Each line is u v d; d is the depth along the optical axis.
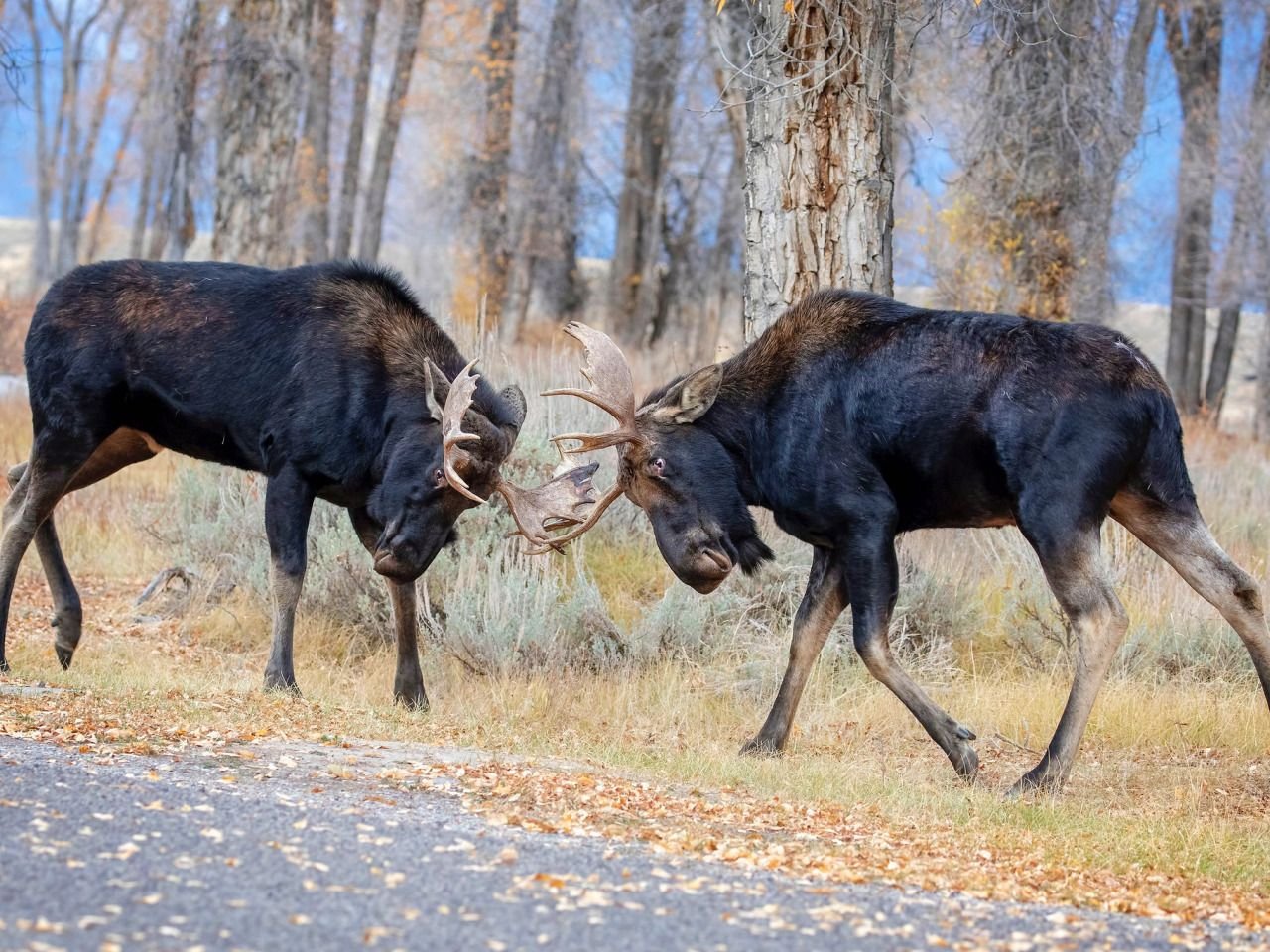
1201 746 18.02
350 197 74.56
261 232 45.03
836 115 20.58
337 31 79.81
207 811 10.51
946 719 15.59
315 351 17.55
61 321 18.09
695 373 16.22
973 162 33.69
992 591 23.55
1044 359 14.94
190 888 8.64
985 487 15.33
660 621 21.16
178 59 74.81
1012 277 36.25
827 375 15.90
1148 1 45.25
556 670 19.91
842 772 15.26
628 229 83.38
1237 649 21.08
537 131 79.44
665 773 14.55
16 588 25.66
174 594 24.62
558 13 77.25
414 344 17.73
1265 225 67.62
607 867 9.95
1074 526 14.62
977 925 9.27
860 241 20.64
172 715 14.71
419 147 104.06
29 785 10.78
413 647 18.14
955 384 15.17
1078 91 31.62
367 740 14.88
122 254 151.50
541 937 8.27
